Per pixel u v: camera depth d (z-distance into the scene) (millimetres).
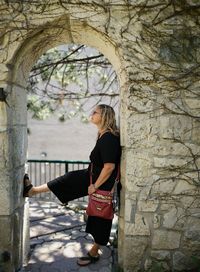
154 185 2688
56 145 12961
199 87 2637
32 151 13086
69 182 3105
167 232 2715
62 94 5844
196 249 2713
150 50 2604
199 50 2611
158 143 2664
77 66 5609
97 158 2850
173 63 2613
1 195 2656
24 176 3137
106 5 2555
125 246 2744
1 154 2635
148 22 2584
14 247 2822
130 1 2549
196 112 2648
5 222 2668
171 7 2576
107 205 2826
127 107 2646
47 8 2555
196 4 2572
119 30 2580
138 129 2654
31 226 4242
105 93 6027
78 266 3053
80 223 4379
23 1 2551
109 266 3047
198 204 2693
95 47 3148
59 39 2984
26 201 3252
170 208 2699
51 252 3387
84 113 6211
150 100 2637
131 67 2609
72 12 2557
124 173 2820
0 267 2695
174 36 2600
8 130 2641
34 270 2963
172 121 2654
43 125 12969
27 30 2568
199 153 2666
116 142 2791
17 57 2689
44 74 5629
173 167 2668
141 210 2707
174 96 2639
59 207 5215
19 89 2926
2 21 2566
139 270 2744
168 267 2732
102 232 2916
